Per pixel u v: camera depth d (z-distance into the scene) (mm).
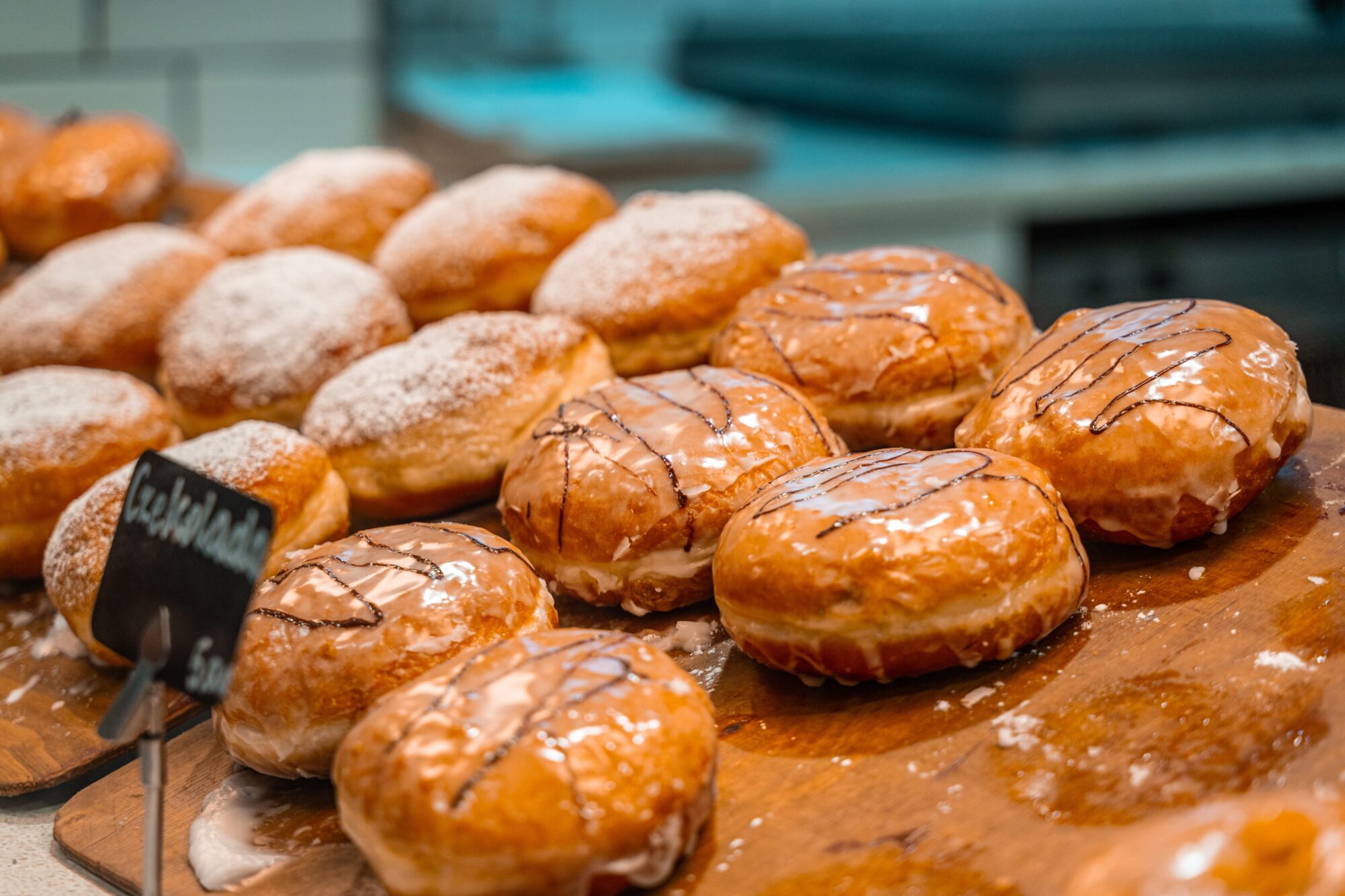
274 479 556
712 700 503
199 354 649
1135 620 504
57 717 532
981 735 477
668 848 449
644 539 528
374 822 448
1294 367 532
